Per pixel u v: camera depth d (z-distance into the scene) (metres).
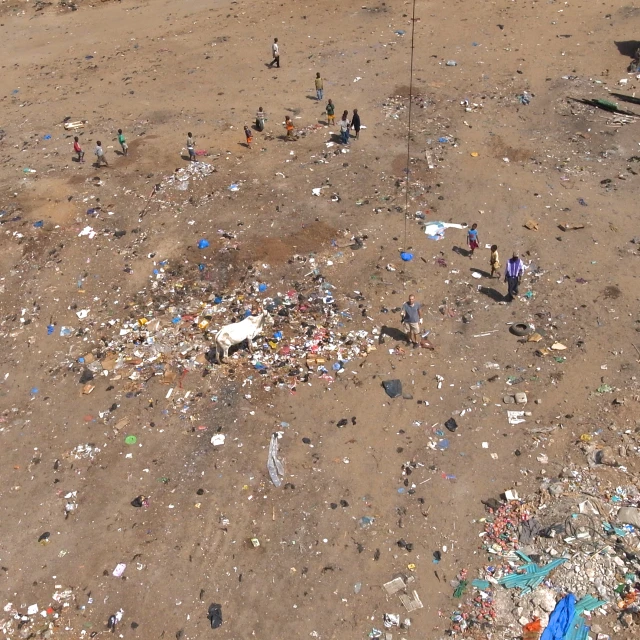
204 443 12.31
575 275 15.59
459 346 14.02
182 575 10.36
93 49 29.00
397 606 9.77
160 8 32.62
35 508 11.48
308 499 11.29
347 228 17.33
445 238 16.95
